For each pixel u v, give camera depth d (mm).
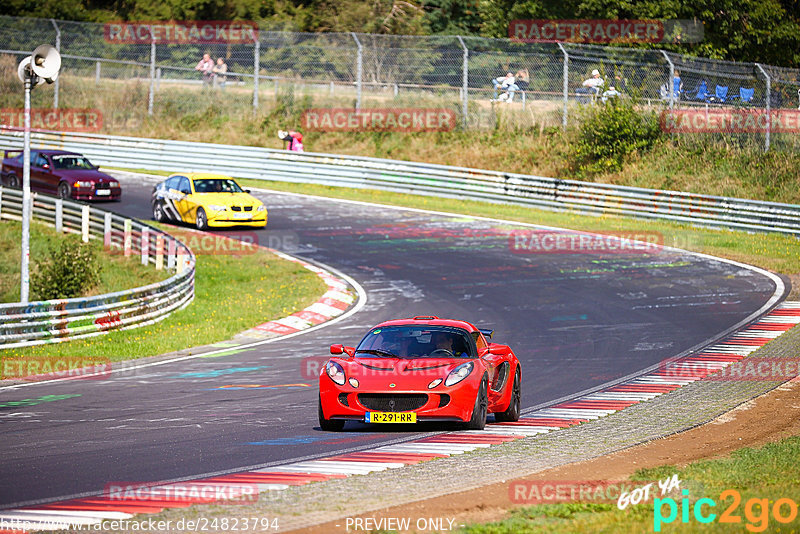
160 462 36781
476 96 169125
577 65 163375
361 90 174625
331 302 90312
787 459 36500
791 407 50031
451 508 28844
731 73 147000
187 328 80688
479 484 32438
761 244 114438
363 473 34344
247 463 36594
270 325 82625
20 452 38812
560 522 26828
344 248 113188
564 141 156750
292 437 42219
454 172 144000
